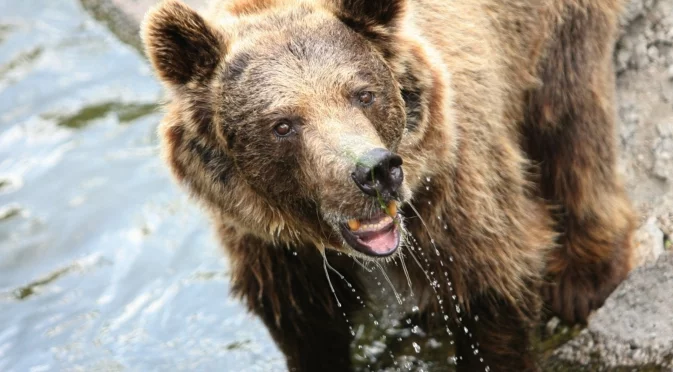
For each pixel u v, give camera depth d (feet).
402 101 32.19
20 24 68.39
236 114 31.60
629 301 38.99
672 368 36.14
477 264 35.53
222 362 43.04
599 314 39.37
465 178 34.78
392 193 29.04
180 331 45.03
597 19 40.34
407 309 42.16
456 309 36.29
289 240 34.19
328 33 31.60
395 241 30.96
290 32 31.68
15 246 51.37
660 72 46.29
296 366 39.01
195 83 32.45
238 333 44.45
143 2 63.72
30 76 63.67
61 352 44.80
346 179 29.48
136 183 54.08
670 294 38.17
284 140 31.12
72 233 51.65
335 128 30.22
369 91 31.17
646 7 46.78
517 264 36.47
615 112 42.34
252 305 37.99
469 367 38.01
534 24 40.11
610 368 37.63
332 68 30.99
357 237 31.01
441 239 34.94
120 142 57.31
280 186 32.01
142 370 43.29
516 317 36.94
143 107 59.62
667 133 44.98
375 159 28.55
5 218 53.16
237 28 32.48
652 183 44.73
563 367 38.75
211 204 33.96
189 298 46.65
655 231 42.70
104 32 65.62
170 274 48.26
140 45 62.44
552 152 41.42
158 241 50.21
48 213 53.11
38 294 48.47
